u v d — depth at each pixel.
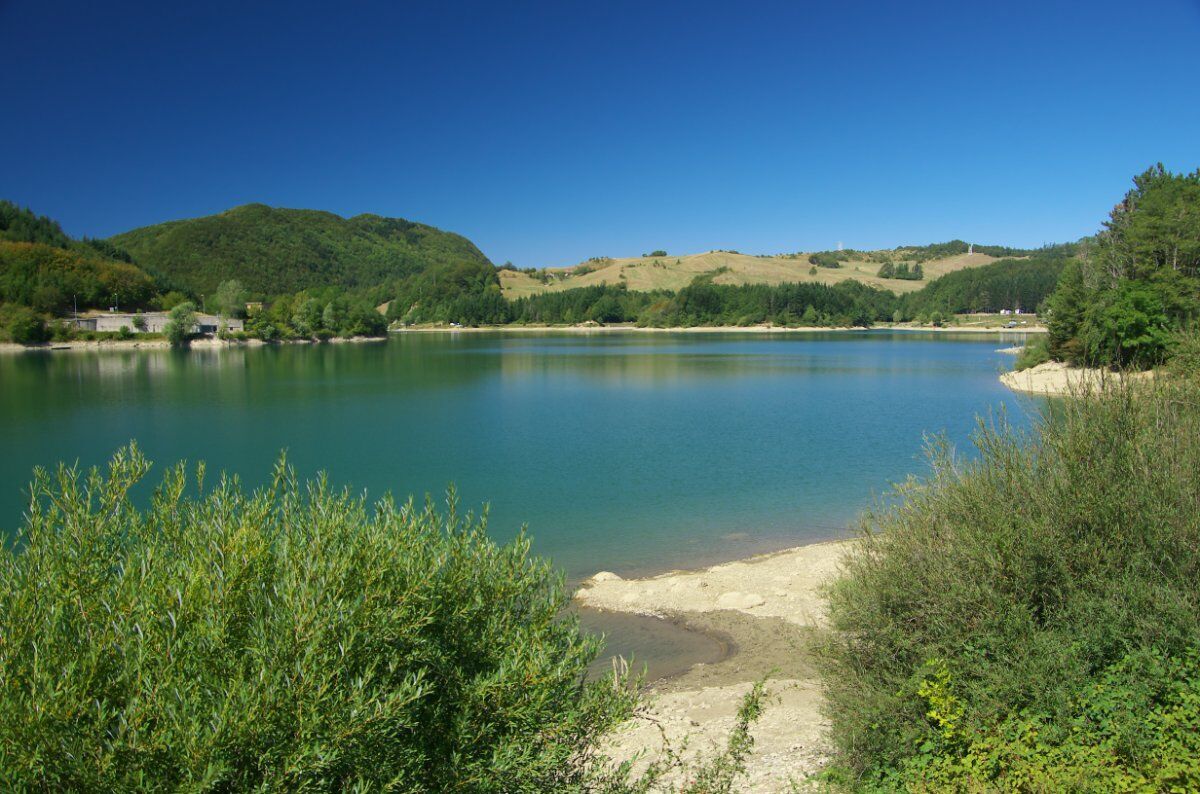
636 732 9.83
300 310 168.62
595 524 23.17
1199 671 5.63
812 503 25.58
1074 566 6.49
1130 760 5.34
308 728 3.23
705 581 16.84
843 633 7.70
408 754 3.82
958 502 7.22
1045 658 6.02
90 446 38.47
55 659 3.19
